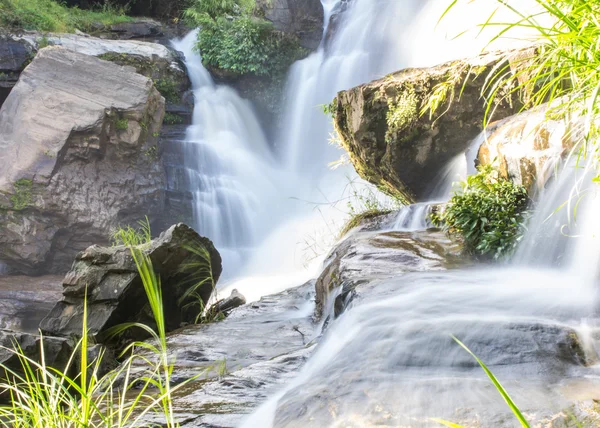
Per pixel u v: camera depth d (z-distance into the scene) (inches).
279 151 1083.3
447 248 321.1
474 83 433.1
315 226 877.8
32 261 704.4
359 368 159.9
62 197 719.1
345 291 253.1
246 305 390.3
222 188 925.2
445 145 458.9
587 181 244.2
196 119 1007.0
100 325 321.7
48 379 247.4
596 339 159.9
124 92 768.3
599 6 112.8
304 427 132.3
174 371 241.1
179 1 1198.3
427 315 188.1
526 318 177.6
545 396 127.1
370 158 498.0
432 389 136.1
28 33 888.3
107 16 1103.6
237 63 1051.9
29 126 718.5
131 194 785.6
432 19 927.7
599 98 124.9
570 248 251.4
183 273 371.2
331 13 1168.2
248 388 191.8
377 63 1013.8
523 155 299.0
